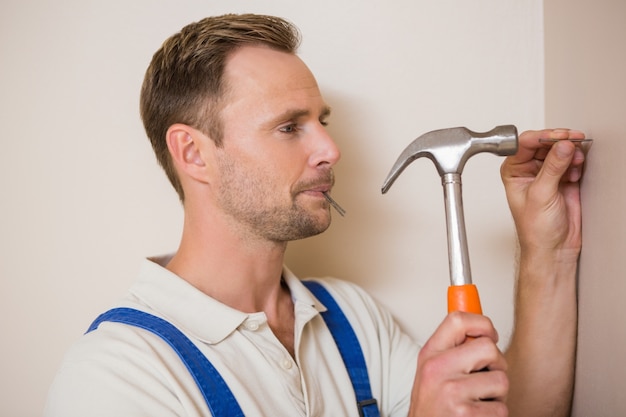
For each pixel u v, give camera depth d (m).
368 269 1.27
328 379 1.05
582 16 0.97
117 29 1.21
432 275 1.25
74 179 1.23
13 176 1.23
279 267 1.08
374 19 1.21
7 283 1.23
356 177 1.25
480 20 1.20
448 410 0.72
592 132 0.93
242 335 0.98
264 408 0.93
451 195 0.79
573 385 1.02
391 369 1.17
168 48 1.06
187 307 0.98
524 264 1.03
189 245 1.05
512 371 1.04
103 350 0.90
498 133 0.78
